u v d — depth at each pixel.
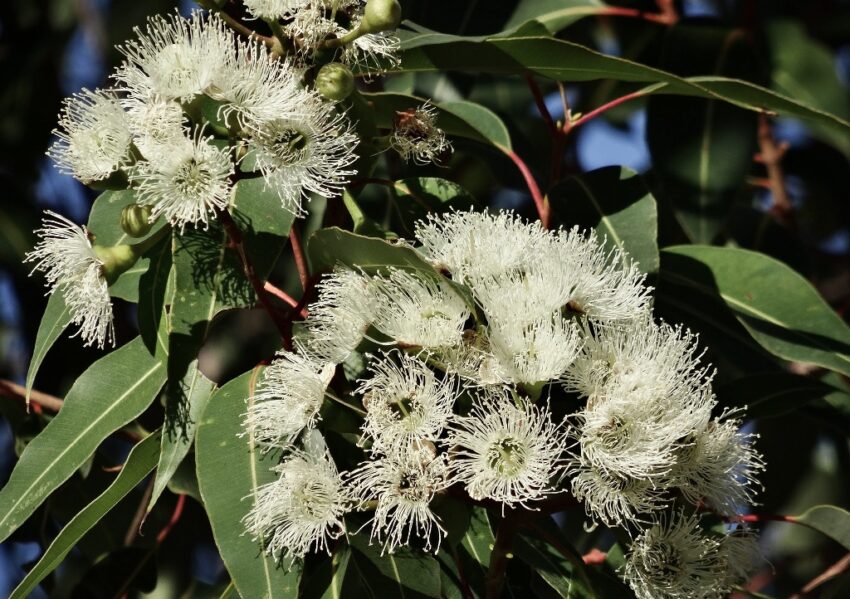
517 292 0.78
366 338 0.79
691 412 0.79
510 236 0.80
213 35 0.79
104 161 0.79
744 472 0.81
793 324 0.88
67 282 0.81
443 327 0.78
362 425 0.79
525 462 0.77
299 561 0.79
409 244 0.82
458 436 0.77
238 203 0.82
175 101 0.78
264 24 0.84
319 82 0.80
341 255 0.80
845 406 0.93
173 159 0.78
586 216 0.88
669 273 0.90
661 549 0.80
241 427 0.80
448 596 0.82
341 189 0.81
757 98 0.86
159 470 0.80
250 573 0.79
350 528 0.81
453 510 0.78
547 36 0.86
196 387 0.80
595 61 0.87
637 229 0.88
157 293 0.82
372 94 0.87
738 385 0.90
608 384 0.78
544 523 0.85
